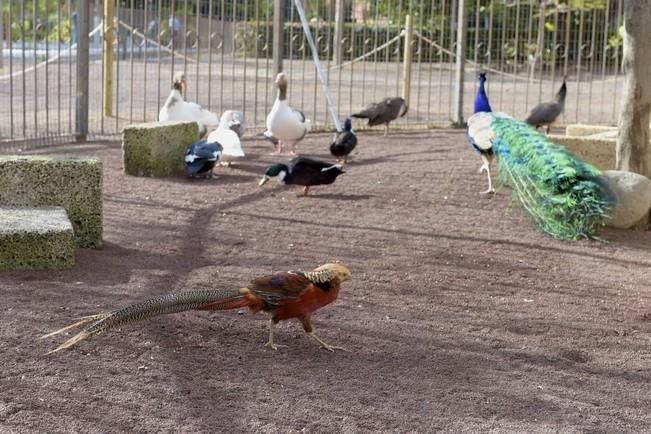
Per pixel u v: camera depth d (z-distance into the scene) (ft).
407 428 23.08
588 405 24.97
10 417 22.44
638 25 36.06
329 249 33.14
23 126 44.50
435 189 38.55
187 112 42.93
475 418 23.80
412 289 30.89
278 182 39.17
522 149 36.06
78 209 32.17
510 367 27.30
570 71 75.82
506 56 71.31
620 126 36.73
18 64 62.80
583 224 34.78
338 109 56.13
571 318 29.81
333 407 24.03
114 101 55.67
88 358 25.99
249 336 28.22
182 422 22.80
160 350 26.89
